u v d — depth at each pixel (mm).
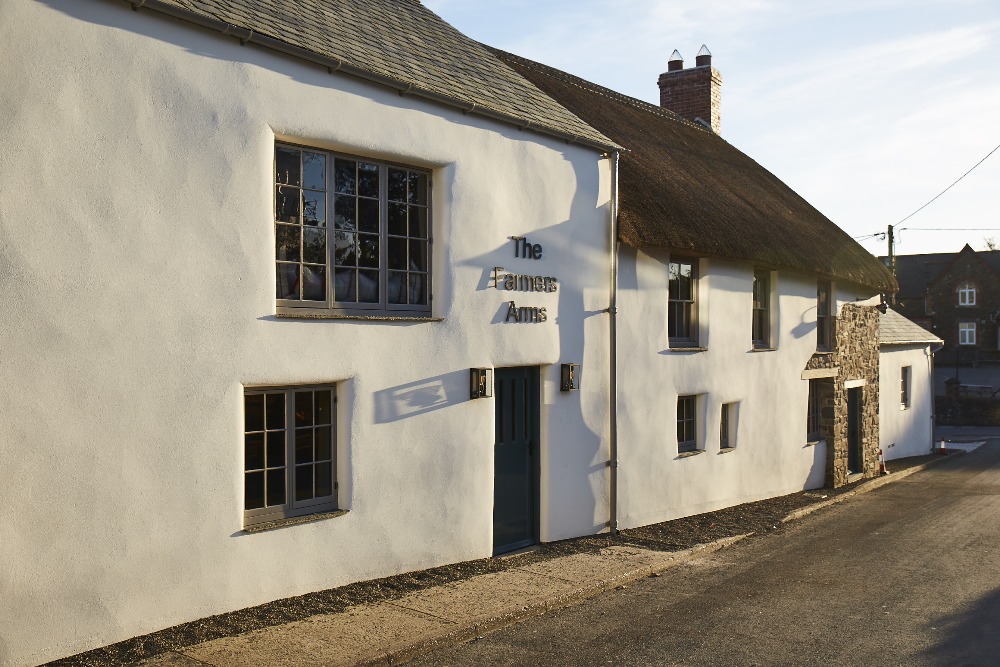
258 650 6035
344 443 7660
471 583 8125
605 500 10883
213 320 6598
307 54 7176
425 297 8672
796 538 11484
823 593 8414
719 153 19047
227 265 6695
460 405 8766
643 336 11508
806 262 14719
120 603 6023
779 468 15039
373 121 7852
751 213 14828
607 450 10891
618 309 11070
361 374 7750
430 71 8836
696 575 9188
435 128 8469
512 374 9703
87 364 5840
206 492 6543
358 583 7723
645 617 7516
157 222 6238
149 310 6191
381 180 8242
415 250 8578
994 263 61125
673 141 16906
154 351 6219
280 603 7039
